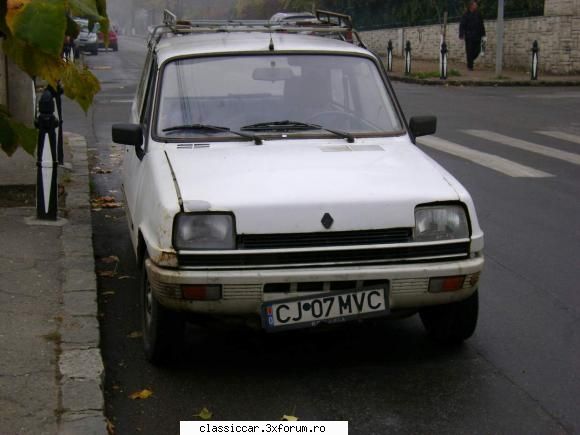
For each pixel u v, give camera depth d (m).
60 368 4.71
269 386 4.82
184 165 5.05
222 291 4.46
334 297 4.57
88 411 4.23
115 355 5.24
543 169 11.80
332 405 4.57
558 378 4.95
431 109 18.95
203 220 4.50
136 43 72.56
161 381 4.87
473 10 30.19
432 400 4.64
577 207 9.54
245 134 5.59
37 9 2.86
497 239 8.15
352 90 6.01
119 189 10.32
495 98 21.58
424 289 4.66
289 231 4.51
